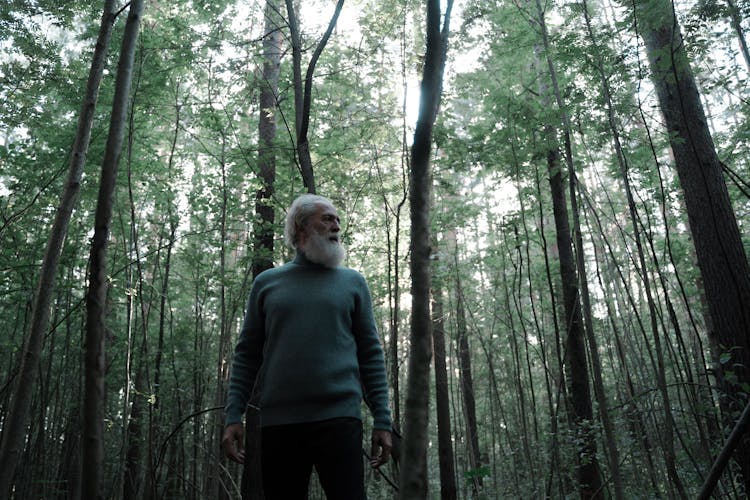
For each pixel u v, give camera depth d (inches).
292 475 68.1
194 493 396.5
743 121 328.8
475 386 545.3
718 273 227.1
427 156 43.4
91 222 318.0
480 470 181.8
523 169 283.4
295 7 301.9
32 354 119.1
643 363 256.8
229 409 73.3
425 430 35.6
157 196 321.7
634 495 256.7
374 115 316.5
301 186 285.1
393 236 397.1
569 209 371.2
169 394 367.2
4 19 247.9
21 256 272.2
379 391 74.2
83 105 133.7
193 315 469.4
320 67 322.0
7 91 260.5
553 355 440.1
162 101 300.5
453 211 382.9
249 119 368.2
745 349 211.3
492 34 302.0
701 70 249.9
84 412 98.5
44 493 289.4
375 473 388.2
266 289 76.1
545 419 428.5
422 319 38.3
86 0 261.6
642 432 245.9
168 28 290.5
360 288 77.4
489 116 323.6
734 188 353.1
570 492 293.1
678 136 244.7
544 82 302.7
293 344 70.2
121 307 356.5
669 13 189.5
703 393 216.1
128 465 295.4
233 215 313.0
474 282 444.8
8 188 264.1
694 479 228.5
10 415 116.3
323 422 66.9
